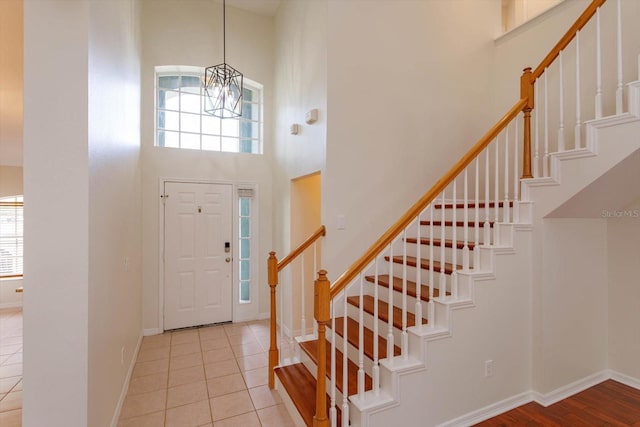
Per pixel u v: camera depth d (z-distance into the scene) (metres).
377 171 3.11
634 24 2.67
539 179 2.34
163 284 3.92
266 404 2.47
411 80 3.28
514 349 2.35
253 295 4.38
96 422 1.77
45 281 1.57
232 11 4.29
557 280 2.42
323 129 2.96
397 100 3.21
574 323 2.52
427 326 2.13
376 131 3.11
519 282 2.36
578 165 2.13
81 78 1.61
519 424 2.16
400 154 3.22
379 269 3.08
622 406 2.35
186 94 4.22
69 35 1.60
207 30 4.15
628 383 2.63
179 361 3.18
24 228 1.55
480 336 2.21
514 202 2.41
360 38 3.04
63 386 1.58
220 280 4.21
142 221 3.78
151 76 3.88
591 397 2.46
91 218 1.66
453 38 3.52
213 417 2.32
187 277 4.05
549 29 3.24
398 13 3.23
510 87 3.58
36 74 1.57
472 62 3.62
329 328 2.75
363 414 1.82
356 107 3.02
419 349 2.01
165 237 3.94
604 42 2.83
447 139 3.46
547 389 2.38
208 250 4.15
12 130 4.03
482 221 2.71
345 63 2.97
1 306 5.14
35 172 1.56
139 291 3.56
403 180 3.23
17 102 3.26
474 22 3.64
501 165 3.58
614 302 2.71
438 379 2.06
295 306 3.83
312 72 3.20
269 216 4.47
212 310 4.18
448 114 3.47
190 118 4.22
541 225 2.34
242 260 4.37
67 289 1.59
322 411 1.87
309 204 3.92
